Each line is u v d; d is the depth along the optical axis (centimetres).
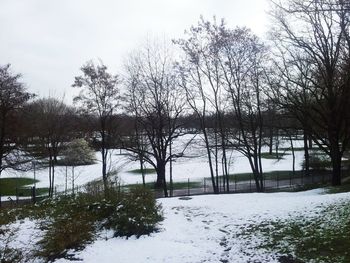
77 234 1144
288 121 3966
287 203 1537
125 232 1191
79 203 1441
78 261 1002
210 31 3195
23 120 3644
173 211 1616
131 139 3681
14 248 1096
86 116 3816
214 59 3250
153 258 1000
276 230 1193
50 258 1034
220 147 4072
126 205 1309
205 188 3612
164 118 3469
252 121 3219
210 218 1441
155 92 3369
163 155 3372
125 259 1000
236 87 3195
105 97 3809
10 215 1486
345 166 4366
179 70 3350
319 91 2800
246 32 3155
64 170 4566
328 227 1145
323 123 2856
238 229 1255
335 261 902
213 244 1116
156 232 1239
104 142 3803
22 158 4012
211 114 3712
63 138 4281
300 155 6078
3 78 3381
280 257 968
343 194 1573
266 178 4122
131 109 3553
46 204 1644
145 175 4538
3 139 3356
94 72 3706
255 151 3206
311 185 3284
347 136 2688
